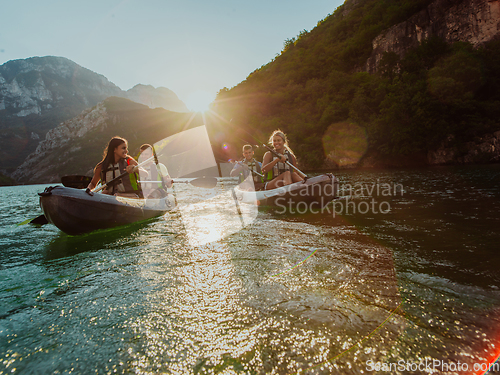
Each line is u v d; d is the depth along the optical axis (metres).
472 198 4.37
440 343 0.95
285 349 0.96
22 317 1.25
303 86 57.31
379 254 1.87
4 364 0.94
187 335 1.07
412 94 28.95
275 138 5.13
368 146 32.66
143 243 2.48
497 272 1.48
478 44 32.16
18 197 11.31
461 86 26.66
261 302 1.29
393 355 0.90
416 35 40.12
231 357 0.94
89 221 3.13
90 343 1.05
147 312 1.25
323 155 36.56
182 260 1.94
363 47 51.69
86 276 1.71
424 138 27.81
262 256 1.94
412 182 8.23
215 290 1.44
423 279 1.44
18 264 2.01
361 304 1.22
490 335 0.97
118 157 3.92
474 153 25.09
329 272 1.59
